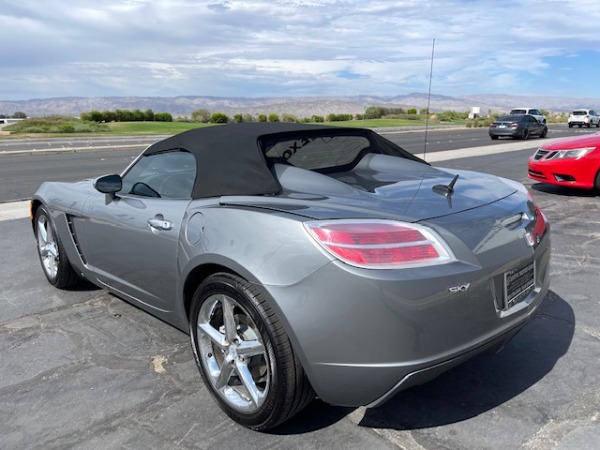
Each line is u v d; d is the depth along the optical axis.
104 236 3.73
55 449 2.55
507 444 2.51
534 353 3.39
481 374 3.16
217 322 2.90
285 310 2.34
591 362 3.26
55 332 3.85
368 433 2.62
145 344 3.64
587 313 3.99
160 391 3.04
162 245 3.11
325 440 2.58
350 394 2.36
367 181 3.06
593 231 6.41
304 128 3.40
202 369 2.88
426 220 2.48
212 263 2.65
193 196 3.04
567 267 5.05
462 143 23.50
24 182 12.30
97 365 3.36
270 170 3.01
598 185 8.41
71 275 4.55
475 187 3.09
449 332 2.37
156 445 2.56
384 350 2.27
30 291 4.70
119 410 2.86
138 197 3.55
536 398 2.89
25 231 6.96
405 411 2.81
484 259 2.48
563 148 8.66
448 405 2.85
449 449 2.49
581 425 2.63
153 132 39.47
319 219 2.42
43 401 2.96
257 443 2.57
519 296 2.76
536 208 3.20
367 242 2.29
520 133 25.88
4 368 3.34
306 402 2.52
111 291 4.02
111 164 16.80
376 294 2.23
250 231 2.54
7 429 2.71
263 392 2.57
